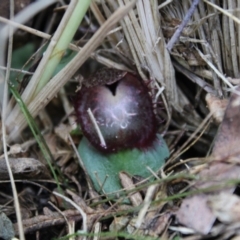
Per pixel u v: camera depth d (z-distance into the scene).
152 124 0.27
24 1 0.29
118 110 0.27
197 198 0.25
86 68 0.30
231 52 0.28
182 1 0.28
